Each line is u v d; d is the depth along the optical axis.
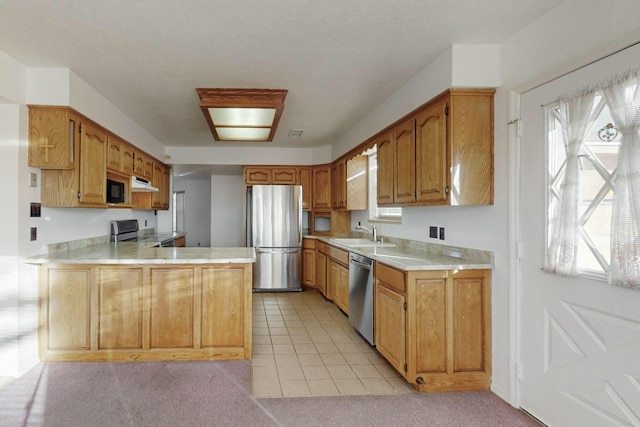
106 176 3.63
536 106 2.25
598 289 1.84
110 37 2.40
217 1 1.99
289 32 2.34
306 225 6.52
